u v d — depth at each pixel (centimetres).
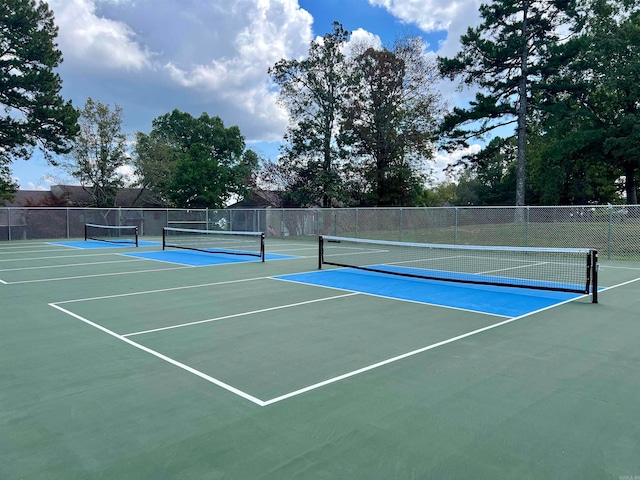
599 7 2892
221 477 285
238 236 3161
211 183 4459
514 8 2645
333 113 3541
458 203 7544
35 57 2948
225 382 454
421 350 559
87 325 695
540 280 1139
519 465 298
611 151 2914
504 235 2147
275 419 369
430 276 1155
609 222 1694
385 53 3341
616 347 571
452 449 319
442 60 2912
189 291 997
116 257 1780
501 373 476
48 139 3067
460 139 3011
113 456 313
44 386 446
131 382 456
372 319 729
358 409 387
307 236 2844
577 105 3000
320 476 285
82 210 2989
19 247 2262
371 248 2173
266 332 648
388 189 3638
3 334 644
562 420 365
